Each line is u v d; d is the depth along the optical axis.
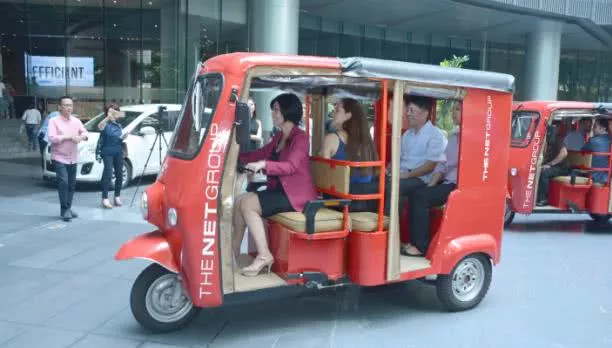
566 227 9.86
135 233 7.98
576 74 33.59
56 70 21.28
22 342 4.49
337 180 4.85
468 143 5.21
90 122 12.68
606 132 9.62
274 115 4.87
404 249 5.44
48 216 8.93
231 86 4.21
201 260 4.26
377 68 4.50
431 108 5.81
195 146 4.28
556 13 22.86
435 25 25.23
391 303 5.63
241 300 4.48
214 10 19.56
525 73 26.95
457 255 5.21
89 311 5.15
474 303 5.48
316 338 4.72
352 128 4.99
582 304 5.71
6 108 20.97
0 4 21.03
